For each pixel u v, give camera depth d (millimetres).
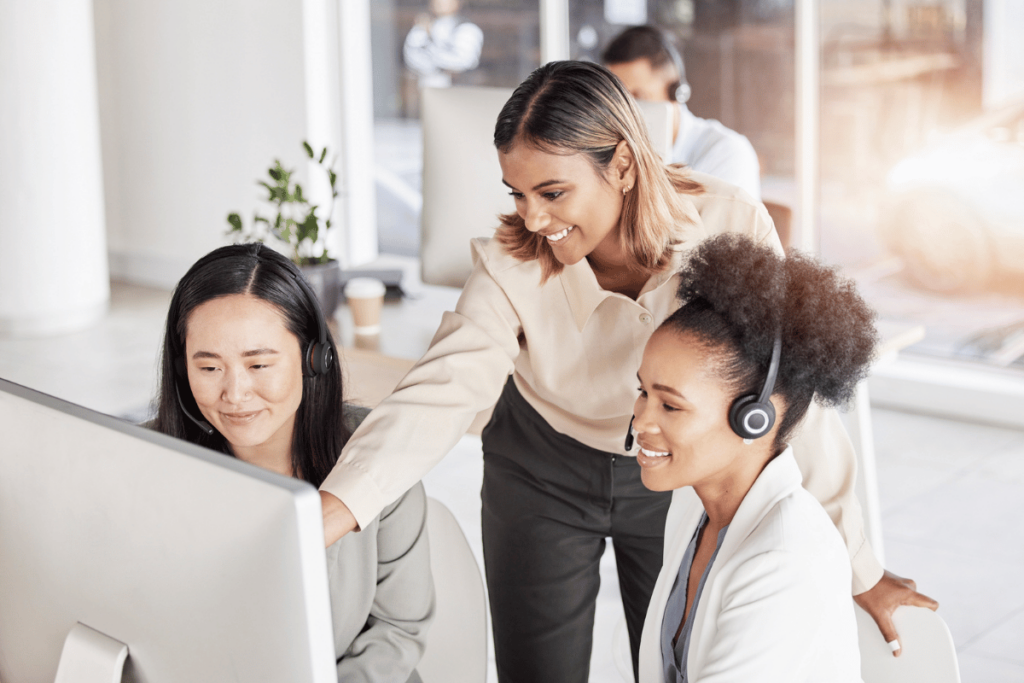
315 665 753
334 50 5492
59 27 5172
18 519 919
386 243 5730
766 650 959
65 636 916
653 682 1246
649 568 1652
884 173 4219
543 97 1254
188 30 5805
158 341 5242
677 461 1014
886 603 1340
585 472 1597
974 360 4250
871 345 995
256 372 1260
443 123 2391
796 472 1051
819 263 1005
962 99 3986
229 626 779
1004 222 4023
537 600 1654
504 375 1515
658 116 2096
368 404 2490
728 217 1487
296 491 724
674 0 4496
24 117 5133
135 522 819
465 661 1455
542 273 1470
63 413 860
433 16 5305
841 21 4148
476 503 3484
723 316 965
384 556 1399
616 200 1334
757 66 4352
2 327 5301
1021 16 3797
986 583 2982
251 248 1281
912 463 3848
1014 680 2508
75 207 5367
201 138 5914
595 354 1520
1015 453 3916
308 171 5555
